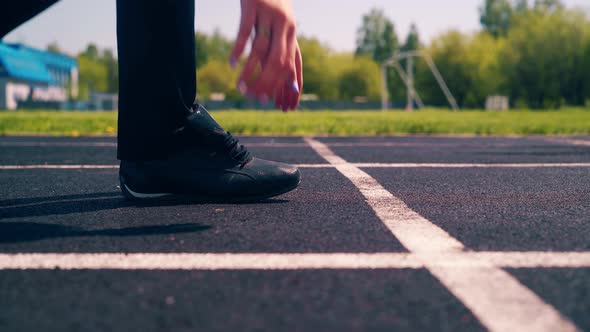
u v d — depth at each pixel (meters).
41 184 2.68
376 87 76.62
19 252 1.41
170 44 1.98
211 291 1.11
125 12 1.95
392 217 1.84
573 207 2.04
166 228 1.68
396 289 1.12
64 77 79.12
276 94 1.64
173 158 2.11
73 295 1.10
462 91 62.06
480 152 4.51
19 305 1.04
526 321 0.95
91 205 2.10
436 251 1.40
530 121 12.08
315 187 2.54
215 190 2.12
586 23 49.31
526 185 2.61
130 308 1.03
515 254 1.38
